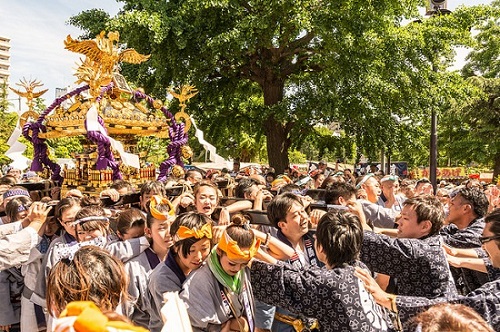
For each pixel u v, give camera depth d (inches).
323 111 651.5
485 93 1091.3
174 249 123.9
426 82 656.4
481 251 139.6
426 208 135.3
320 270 107.0
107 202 210.7
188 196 198.8
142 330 55.2
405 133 725.3
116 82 335.6
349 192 189.9
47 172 378.6
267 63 711.7
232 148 1283.2
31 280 156.9
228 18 622.2
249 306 119.7
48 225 165.9
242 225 113.3
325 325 102.9
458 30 693.9
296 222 146.2
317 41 699.4
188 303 112.8
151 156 924.6
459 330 67.7
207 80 749.3
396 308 100.3
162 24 580.1
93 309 54.4
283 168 770.8
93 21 666.8
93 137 278.7
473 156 1317.7
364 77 645.9
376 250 121.9
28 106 338.0
